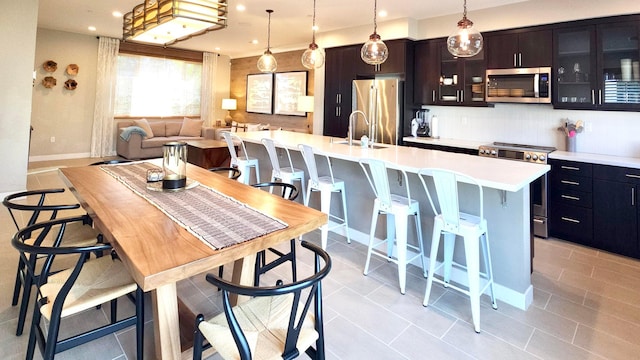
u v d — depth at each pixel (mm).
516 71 4309
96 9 5574
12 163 4652
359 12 5027
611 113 3910
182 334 1955
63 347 1494
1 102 4504
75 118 8062
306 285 1207
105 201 2006
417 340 2102
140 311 1701
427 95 5293
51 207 2158
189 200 2076
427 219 2996
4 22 4434
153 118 9203
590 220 3584
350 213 3713
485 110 4941
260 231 1593
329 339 2092
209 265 1332
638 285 2799
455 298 2580
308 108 6988
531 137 4547
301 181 4051
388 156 3158
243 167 4551
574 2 3822
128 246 1397
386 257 3041
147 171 2818
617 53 3611
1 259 2965
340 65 6152
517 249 2461
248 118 9984
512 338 2131
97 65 8172
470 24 2994
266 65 4859
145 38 4082
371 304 2479
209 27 3602
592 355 1980
